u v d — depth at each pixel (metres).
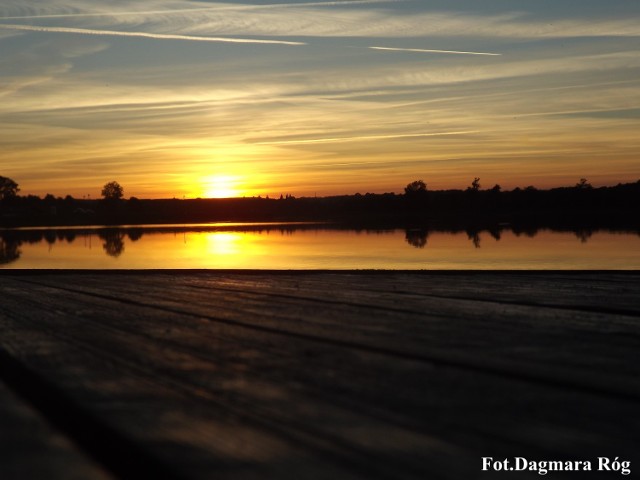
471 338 5.12
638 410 3.35
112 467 2.71
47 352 4.73
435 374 4.04
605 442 2.93
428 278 9.59
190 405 3.40
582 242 25.05
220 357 4.50
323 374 4.04
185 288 8.83
